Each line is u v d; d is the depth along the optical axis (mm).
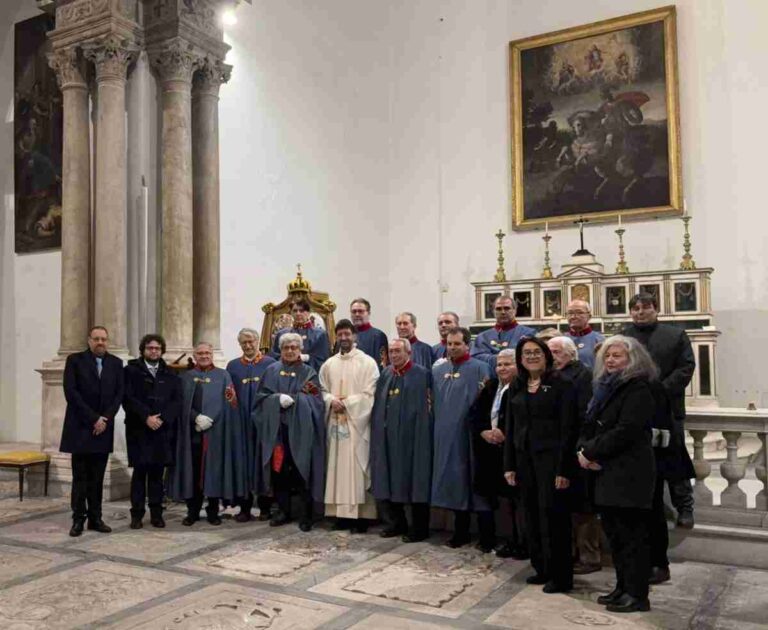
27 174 9508
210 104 8719
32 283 9445
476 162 12234
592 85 11367
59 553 5113
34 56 9461
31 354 9414
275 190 10047
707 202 10602
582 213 11320
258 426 6000
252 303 9531
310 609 3949
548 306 10508
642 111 11008
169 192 8070
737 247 10375
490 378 5145
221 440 6035
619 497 3820
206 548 5238
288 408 5922
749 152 10383
